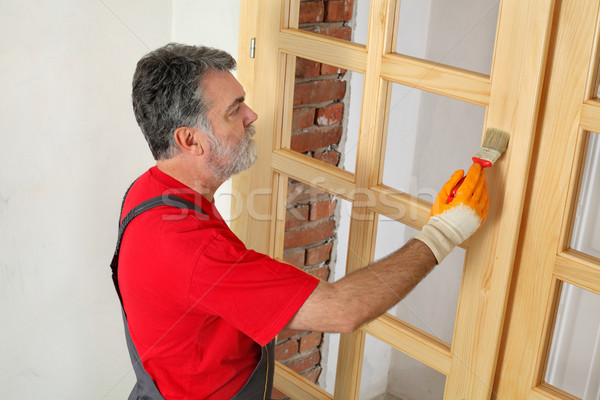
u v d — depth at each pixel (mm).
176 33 1999
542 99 1173
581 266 1177
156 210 1271
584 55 1102
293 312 1161
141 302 1280
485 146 1213
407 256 1178
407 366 1549
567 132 1149
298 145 1742
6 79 1725
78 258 2033
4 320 1935
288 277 1167
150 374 1351
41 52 1761
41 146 1845
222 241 1206
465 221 1182
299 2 1577
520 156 1183
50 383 2094
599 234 1186
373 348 1608
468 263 1319
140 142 2061
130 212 1311
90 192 1992
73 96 1858
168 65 1260
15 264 1902
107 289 2139
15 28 1697
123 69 1939
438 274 1451
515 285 1285
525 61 1145
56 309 2035
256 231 1829
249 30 1700
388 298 1150
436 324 1474
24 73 1748
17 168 1819
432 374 1506
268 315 1170
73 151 1913
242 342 1359
